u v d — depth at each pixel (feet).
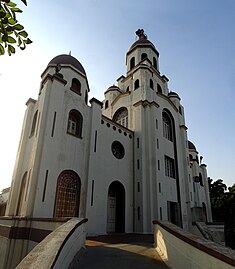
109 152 55.98
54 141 42.86
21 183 47.14
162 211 57.41
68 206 42.22
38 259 11.01
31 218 34.71
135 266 19.07
